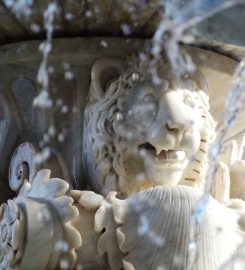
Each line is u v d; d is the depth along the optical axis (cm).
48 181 567
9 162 620
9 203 555
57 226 548
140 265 546
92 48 592
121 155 582
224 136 586
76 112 604
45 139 608
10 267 548
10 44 604
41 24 589
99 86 593
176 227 548
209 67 597
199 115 580
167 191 558
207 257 548
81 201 556
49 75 602
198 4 506
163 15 562
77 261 550
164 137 567
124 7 574
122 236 548
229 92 582
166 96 574
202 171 588
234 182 628
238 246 558
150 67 582
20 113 617
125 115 580
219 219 558
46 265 548
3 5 580
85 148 598
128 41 591
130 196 570
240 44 533
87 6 576
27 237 546
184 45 589
